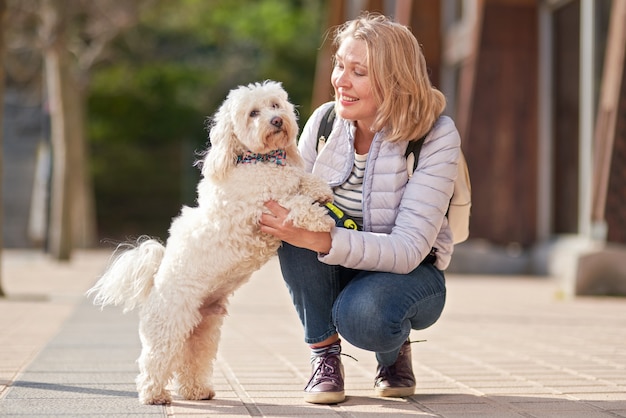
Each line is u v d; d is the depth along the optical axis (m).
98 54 22.56
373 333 4.23
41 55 24.30
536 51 15.10
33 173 26.12
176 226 4.45
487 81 15.12
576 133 14.05
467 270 15.41
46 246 20.00
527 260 15.41
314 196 4.40
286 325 8.19
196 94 31.17
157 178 31.91
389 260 4.23
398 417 4.11
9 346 6.56
